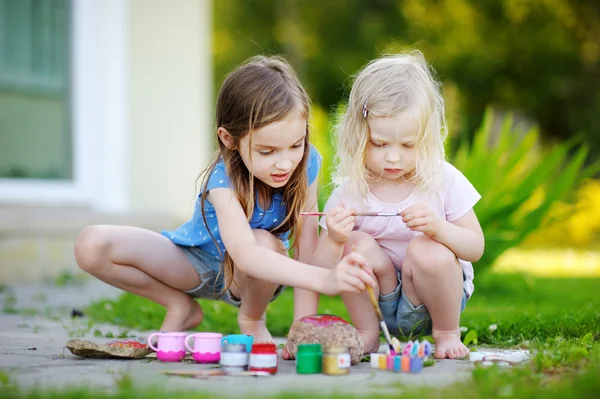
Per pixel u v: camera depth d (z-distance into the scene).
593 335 5.01
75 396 3.18
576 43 24.44
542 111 25.06
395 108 4.31
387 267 4.53
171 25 12.02
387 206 4.60
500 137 9.82
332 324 4.21
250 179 4.46
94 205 11.15
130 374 3.82
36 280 9.81
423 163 4.43
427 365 4.14
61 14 10.86
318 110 15.85
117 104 11.32
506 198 9.41
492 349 4.91
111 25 11.23
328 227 4.35
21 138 10.48
